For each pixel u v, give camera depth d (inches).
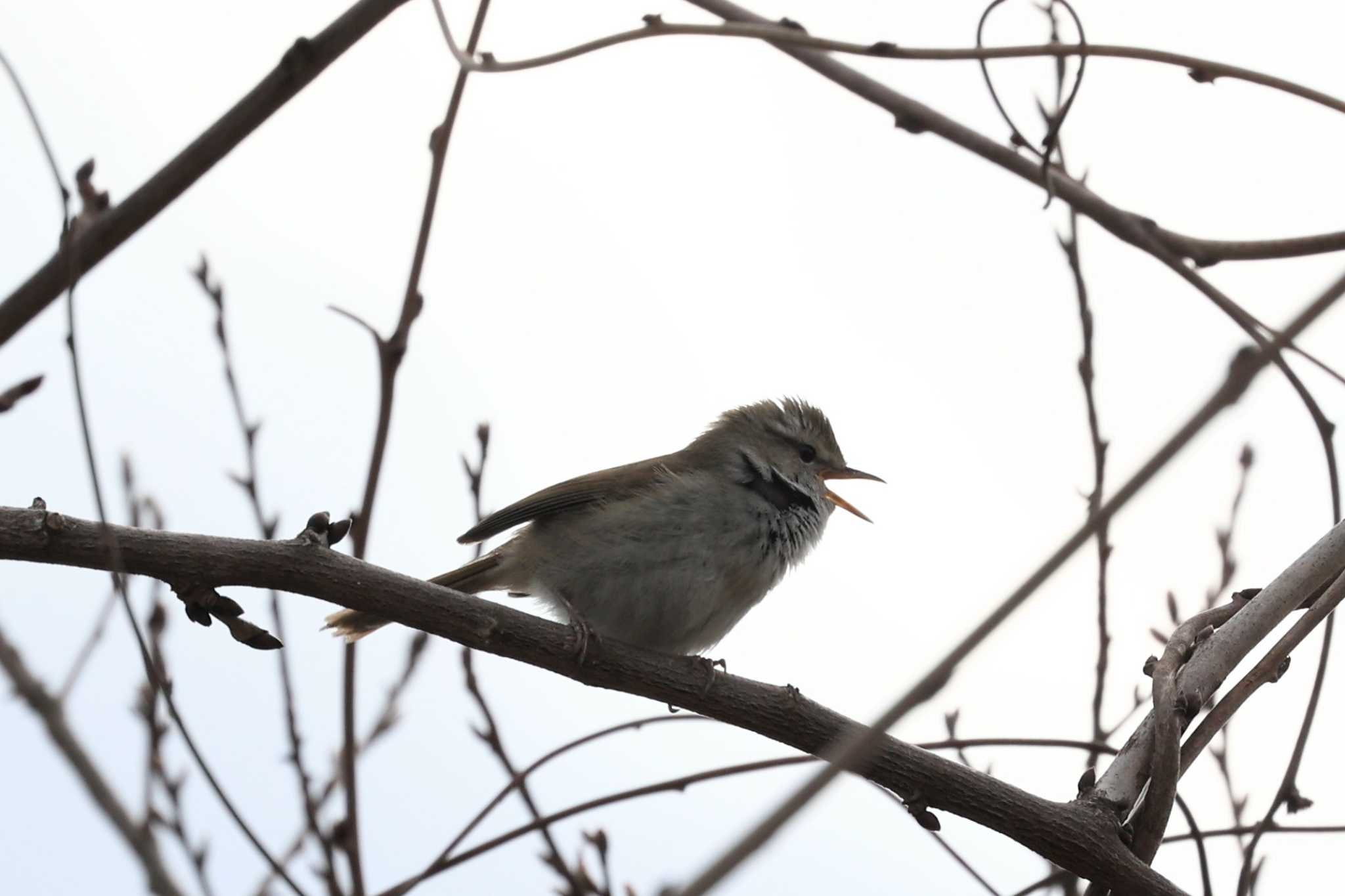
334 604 306.2
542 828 326.3
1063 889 311.6
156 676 276.7
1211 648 288.4
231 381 354.0
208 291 353.1
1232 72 283.7
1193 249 321.4
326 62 261.1
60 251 251.1
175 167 261.7
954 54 271.3
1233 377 143.3
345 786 315.3
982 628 136.9
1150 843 284.2
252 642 291.9
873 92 295.0
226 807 283.7
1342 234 318.7
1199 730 281.6
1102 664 365.7
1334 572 292.0
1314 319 144.1
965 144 294.0
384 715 350.0
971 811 298.7
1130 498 140.5
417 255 299.6
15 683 248.2
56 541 282.5
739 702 335.3
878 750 302.7
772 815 128.2
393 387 301.6
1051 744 347.9
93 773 245.9
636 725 341.7
